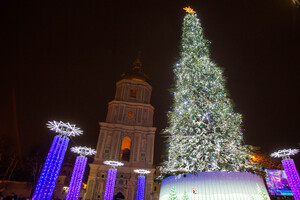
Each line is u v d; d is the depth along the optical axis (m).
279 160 34.53
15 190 36.56
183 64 15.61
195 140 12.16
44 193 14.78
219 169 11.76
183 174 12.43
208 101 13.19
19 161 39.94
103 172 35.91
